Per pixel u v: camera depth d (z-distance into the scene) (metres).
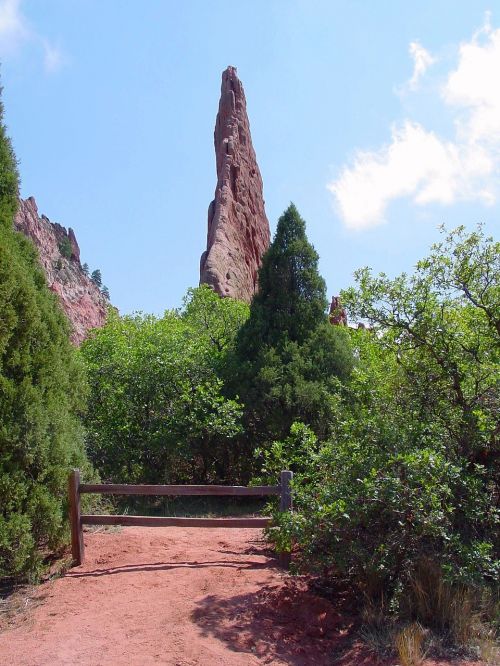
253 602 4.95
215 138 44.47
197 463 13.20
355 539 4.94
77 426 7.12
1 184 6.59
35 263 7.04
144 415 12.32
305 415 11.83
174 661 3.99
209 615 4.70
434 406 5.96
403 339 6.08
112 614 4.80
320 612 4.82
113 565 6.11
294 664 4.09
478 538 5.14
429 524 4.55
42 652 4.18
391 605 4.56
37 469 5.85
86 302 64.25
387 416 5.87
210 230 38.88
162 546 6.87
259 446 12.20
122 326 15.00
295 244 13.40
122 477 11.82
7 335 5.73
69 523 6.24
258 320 13.11
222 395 12.62
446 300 5.93
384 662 4.12
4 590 5.52
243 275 35.50
